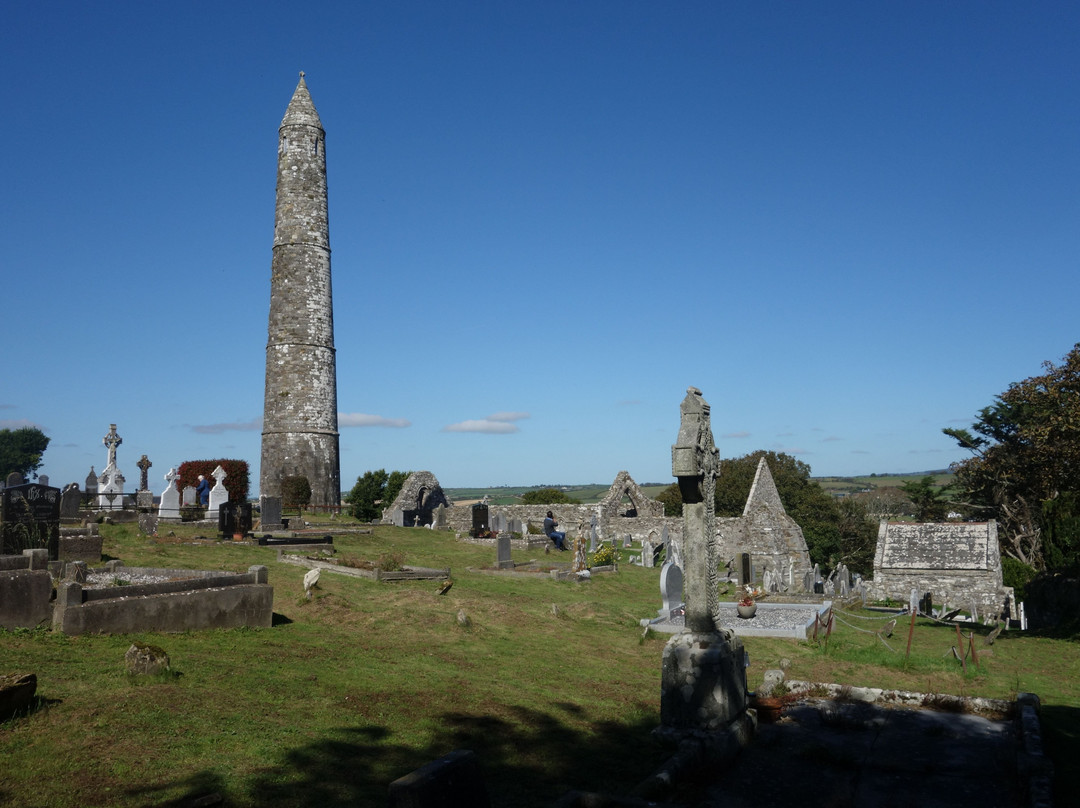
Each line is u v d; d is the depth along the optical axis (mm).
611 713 11500
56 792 6918
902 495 97875
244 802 7086
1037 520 50531
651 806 7484
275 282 45531
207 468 44594
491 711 10781
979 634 25906
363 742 8961
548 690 12398
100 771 7402
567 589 25406
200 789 7223
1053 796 8383
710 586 10812
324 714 9742
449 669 12805
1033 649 21672
